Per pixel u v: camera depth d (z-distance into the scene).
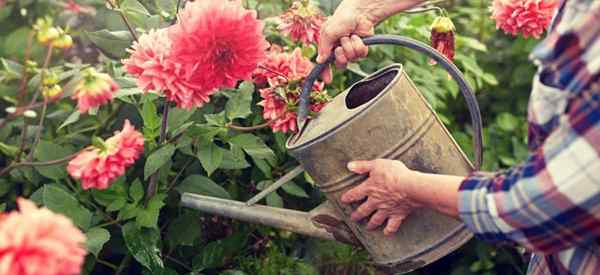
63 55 2.16
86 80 1.55
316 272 2.13
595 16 1.23
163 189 1.97
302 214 1.76
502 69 2.98
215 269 2.12
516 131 2.81
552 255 1.48
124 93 1.83
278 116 1.87
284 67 1.90
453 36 1.91
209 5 1.67
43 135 2.03
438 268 2.76
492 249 2.69
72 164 1.58
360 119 1.57
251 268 2.12
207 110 2.05
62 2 2.13
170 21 2.03
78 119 2.03
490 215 1.33
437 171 1.63
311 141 1.59
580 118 1.22
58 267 1.29
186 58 1.67
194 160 2.06
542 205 1.26
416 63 2.42
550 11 2.08
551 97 1.29
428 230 1.65
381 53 2.36
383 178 1.55
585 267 1.41
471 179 1.39
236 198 2.14
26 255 1.26
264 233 2.16
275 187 1.78
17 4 2.15
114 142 1.59
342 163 1.60
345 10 1.73
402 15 2.36
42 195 1.88
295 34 1.97
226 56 1.69
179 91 1.70
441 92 2.43
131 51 1.75
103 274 2.11
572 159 1.22
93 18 2.16
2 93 2.03
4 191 2.00
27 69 1.76
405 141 1.59
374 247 1.69
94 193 1.90
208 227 2.12
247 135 1.96
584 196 1.23
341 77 2.24
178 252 2.11
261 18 2.28
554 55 1.26
